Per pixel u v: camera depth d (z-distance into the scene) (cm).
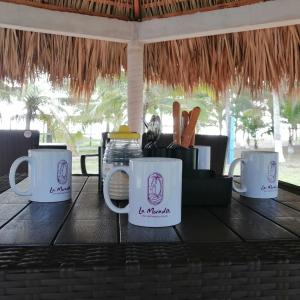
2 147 204
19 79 247
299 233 72
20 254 58
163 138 175
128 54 237
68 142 1009
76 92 264
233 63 248
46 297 53
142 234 69
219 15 209
